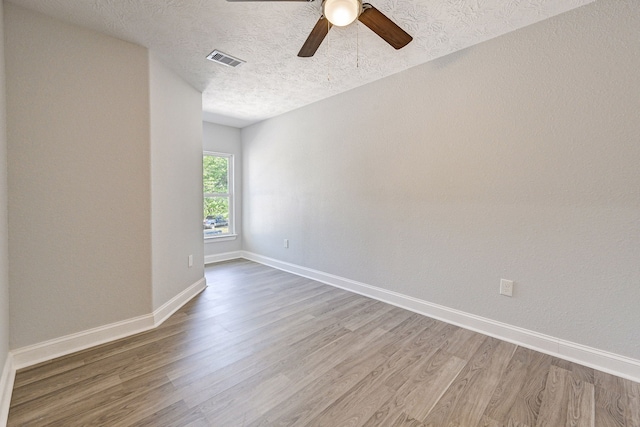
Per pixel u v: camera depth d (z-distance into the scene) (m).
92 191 1.99
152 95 2.28
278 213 4.21
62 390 1.52
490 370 1.74
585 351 1.80
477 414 1.39
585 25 1.73
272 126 4.23
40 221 1.79
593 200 1.75
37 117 1.77
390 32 1.75
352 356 1.89
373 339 2.12
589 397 1.51
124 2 1.70
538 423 1.34
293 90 3.14
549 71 1.87
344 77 2.80
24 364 1.74
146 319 2.25
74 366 1.74
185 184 2.87
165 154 2.50
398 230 2.75
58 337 1.87
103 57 2.02
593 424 1.33
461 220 2.31
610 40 1.66
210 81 2.90
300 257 3.88
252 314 2.57
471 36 2.07
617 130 1.66
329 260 3.47
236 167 4.94
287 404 1.45
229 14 1.83
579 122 1.77
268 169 4.36
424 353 1.93
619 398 1.50
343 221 3.27
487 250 2.19
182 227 2.81
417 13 1.82
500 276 2.13
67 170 1.89
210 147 4.57
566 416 1.38
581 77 1.76
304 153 3.73
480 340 2.11
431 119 2.46
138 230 2.21
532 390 1.56
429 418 1.37
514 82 2.01
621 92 1.64
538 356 1.90
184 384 1.59
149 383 1.59
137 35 2.05
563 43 1.81
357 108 3.05
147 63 2.22
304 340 2.10
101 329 2.04
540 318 1.96
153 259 2.30
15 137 1.70
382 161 2.85
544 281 1.94
